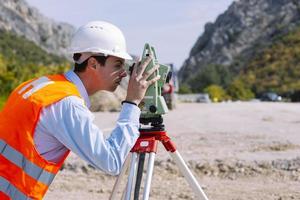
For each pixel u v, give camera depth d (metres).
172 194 7.34
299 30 125.50
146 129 3.89
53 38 166.88
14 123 3.31
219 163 9.02
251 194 7.40
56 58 137.25
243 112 22.70
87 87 3.49
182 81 156.88
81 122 3.28
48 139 3.32
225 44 153.50
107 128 15.38
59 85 3.37
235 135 13.29
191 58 159.38
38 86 3.38
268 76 107.25
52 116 3.28
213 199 7.10
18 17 159.25
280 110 24.11
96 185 7.99
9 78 31.34
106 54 3.43
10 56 110.25
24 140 3.28
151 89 3.72
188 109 25.58
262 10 155.38
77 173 8.66
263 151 10.55
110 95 23.28
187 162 9.11
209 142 12.05
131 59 3.53
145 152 3.84
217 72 114.94
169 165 8.84
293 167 8.83
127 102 3.46
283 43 120.25
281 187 7.85
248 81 107.69
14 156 3.29
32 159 3.28
